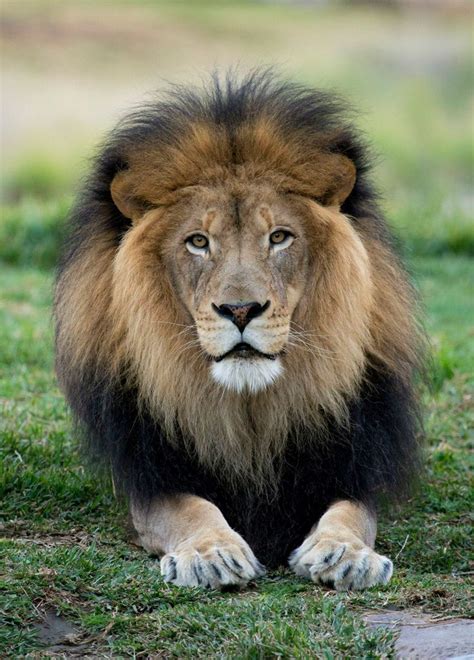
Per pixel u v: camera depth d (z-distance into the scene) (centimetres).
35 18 6512
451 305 2223
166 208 989
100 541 1071
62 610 858
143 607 870
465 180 4841
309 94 1059
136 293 986
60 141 4875
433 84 6094
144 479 1019
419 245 2772
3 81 5531
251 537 1023
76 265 1048
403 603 866
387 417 1054
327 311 991
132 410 1027
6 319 1970
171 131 1008
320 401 1000
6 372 1666
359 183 1048
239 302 930
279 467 1021
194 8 7212
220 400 990
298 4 7756
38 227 2633
